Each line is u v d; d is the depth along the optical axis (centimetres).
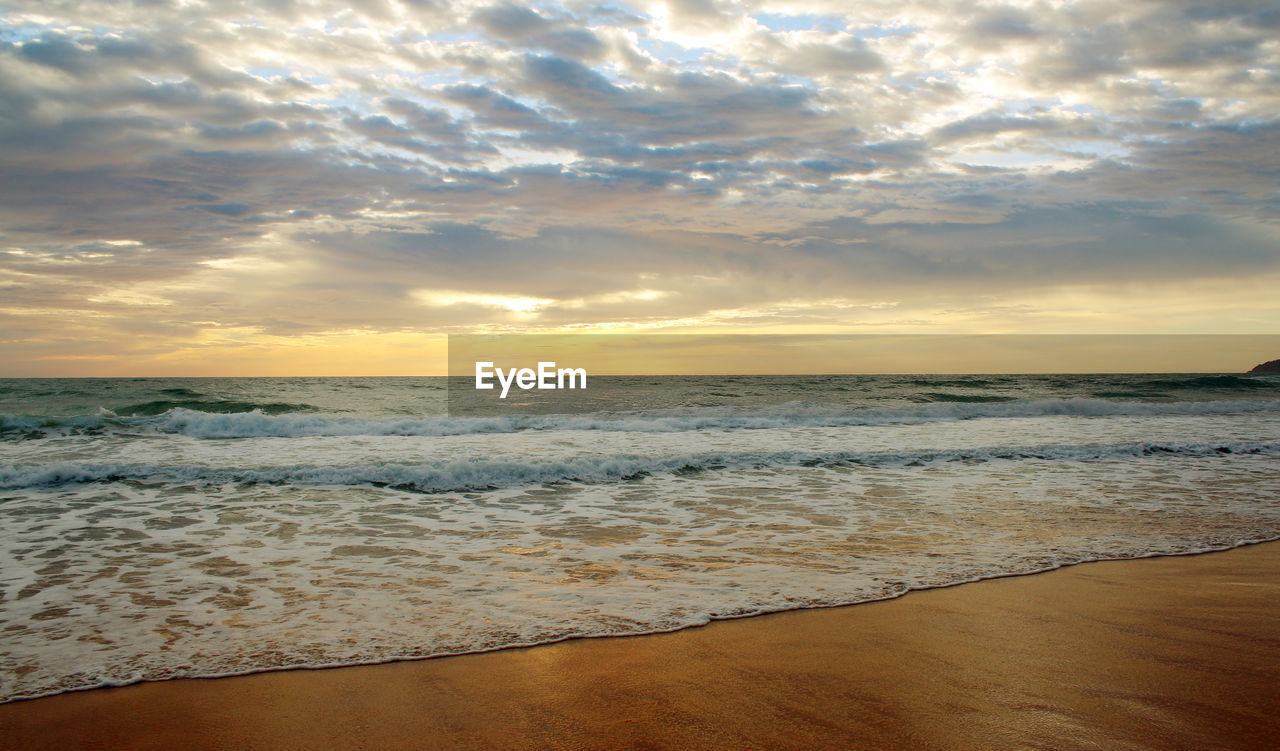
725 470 1013
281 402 2266
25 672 329
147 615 416
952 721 273
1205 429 1545
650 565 535
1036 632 379
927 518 715
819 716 279
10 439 1214
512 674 325
